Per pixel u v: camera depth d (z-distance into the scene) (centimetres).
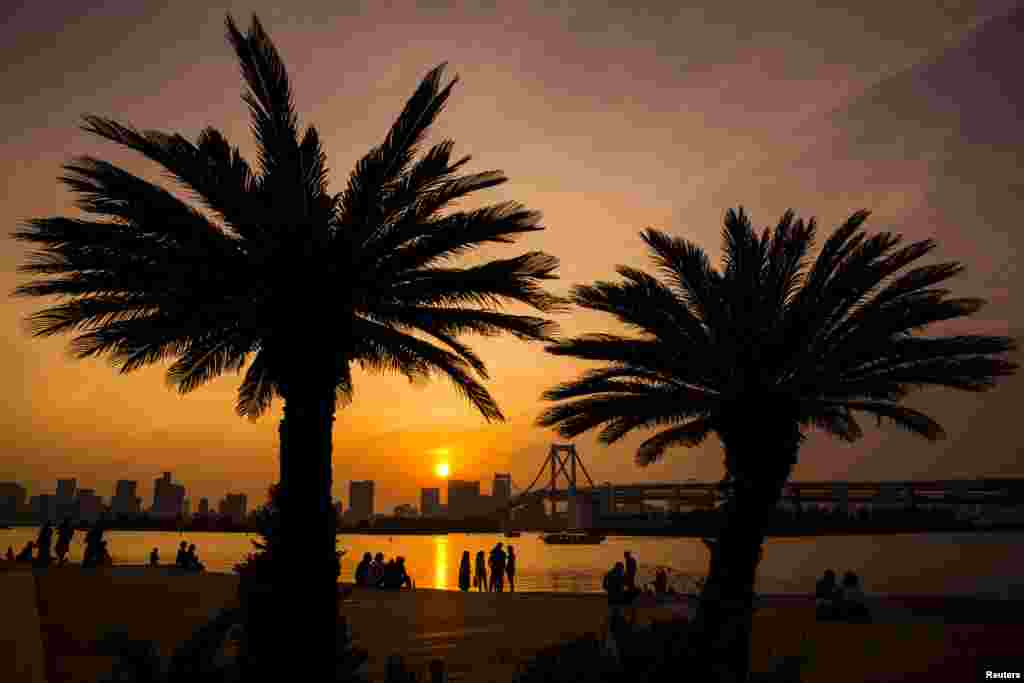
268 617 998
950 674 1235
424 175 1187
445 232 1195
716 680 876
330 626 1021
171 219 1054
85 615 1691
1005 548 10169
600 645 923
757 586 3912
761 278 1462
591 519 16650
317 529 1062
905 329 1307
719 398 1467
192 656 829
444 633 1666
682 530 15050
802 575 5000
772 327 1417
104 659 1244
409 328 1373
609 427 1664
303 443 1110
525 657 1374
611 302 1440
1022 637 1590
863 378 1375
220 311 1141
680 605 2159
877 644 1518
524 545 18125
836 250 1373
